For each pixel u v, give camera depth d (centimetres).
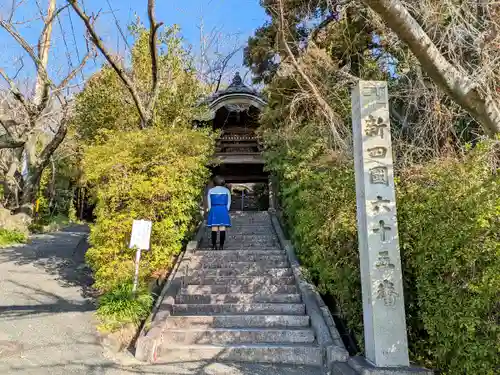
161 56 1162
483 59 456
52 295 582
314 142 689
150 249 598
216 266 680
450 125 565
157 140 668
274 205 1179
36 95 1191
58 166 1773
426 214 360
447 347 327
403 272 406
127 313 486
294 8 852
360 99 408
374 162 394
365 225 383
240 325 512
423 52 320
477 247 306
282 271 649
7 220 1138
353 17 809
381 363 350
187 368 411
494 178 306
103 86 1256
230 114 1270
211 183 1141
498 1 485
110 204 613
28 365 375
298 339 477
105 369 392
